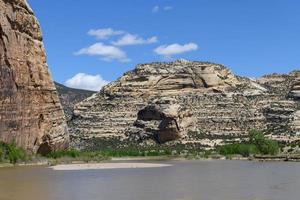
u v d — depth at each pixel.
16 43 129.00
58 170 99.69
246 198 48.06
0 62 120.69
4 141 120.75
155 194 51.91
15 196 49.53
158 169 108.31
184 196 49.88
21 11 133.88
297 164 127.44
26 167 109.50
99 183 66.25
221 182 67.69
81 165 124.81
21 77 130.12
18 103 127.81
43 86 143.38
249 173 88.94
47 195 50.69
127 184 64.94
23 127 129.88
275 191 54.50
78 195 50.88
